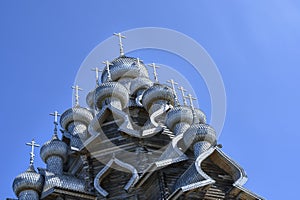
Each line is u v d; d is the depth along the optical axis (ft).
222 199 88.99
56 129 119.75
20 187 101.24
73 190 95.40
